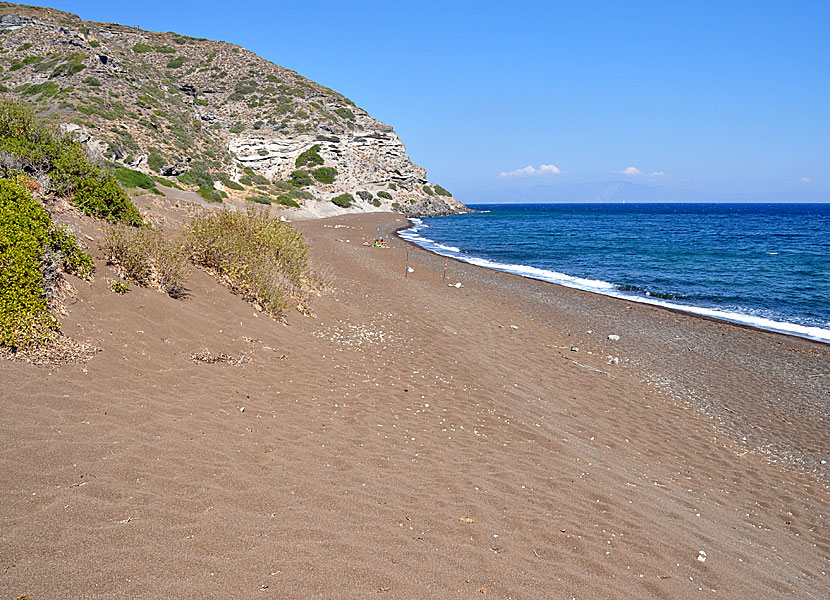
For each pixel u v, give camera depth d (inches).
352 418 276.5
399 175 3412.9
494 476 236.1
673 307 792.3
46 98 1654.8
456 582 147.3
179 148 1827.0
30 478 155.5
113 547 132.7
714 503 259.0
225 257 475.8
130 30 3553.2
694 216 4589.1
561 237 2066.9
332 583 135.1
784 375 491.5
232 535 149.1
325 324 466.6
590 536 194.9
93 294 319.6
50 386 220.1
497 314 657.0
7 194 318.3
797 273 1139.3
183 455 195.2
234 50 3533.5
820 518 260.1
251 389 288.2
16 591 111.0
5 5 2935.5
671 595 165.3
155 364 281.7
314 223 1889.8
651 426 353.4
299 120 2893.7
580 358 498.9
